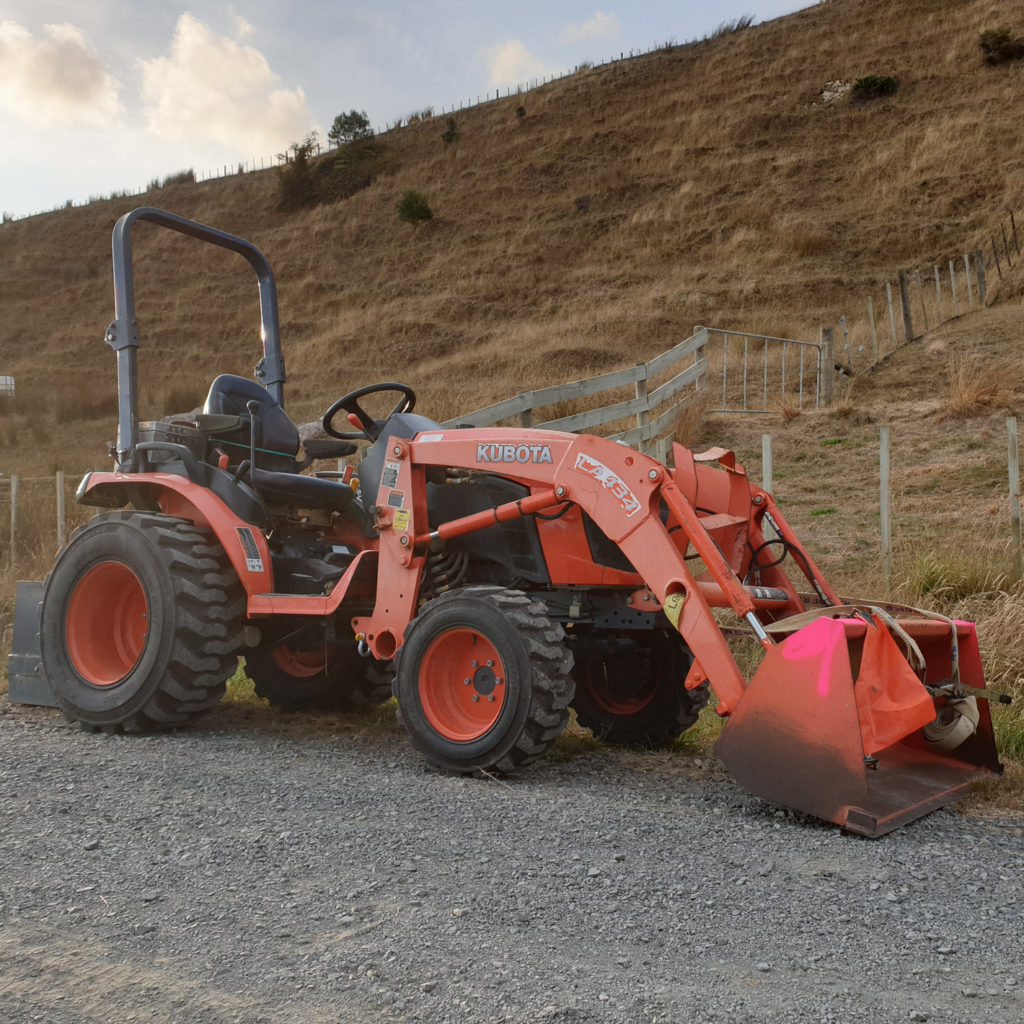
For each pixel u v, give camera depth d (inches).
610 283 1318.9
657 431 510.6
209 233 230.2
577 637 199.5
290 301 1637.6
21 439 975.6
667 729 197.5
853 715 139.3
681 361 739.4
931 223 1201.4
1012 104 1488.7
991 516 350.3
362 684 232.7
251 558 200.7
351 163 2303.2
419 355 1168.8
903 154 1434.5
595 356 945.5
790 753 143.9
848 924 105.1
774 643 152.0
